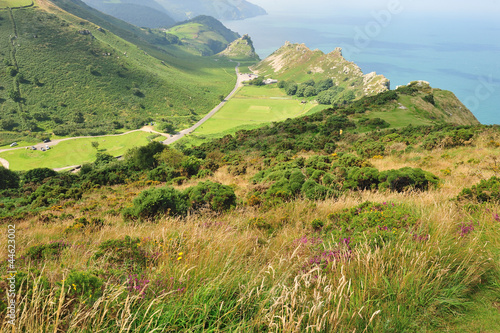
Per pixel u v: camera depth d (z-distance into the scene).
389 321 2.02
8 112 154.62
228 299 2.23
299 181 10.66
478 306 2.24
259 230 5.35
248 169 25.91
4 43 196.50
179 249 3.11
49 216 13.49
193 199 9.43
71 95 179.38
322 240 3.68
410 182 10.16
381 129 50.00
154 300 1.94
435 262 2.59
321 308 1.98
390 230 3.44
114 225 8.63
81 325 1.77
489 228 3.45
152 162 37.09
